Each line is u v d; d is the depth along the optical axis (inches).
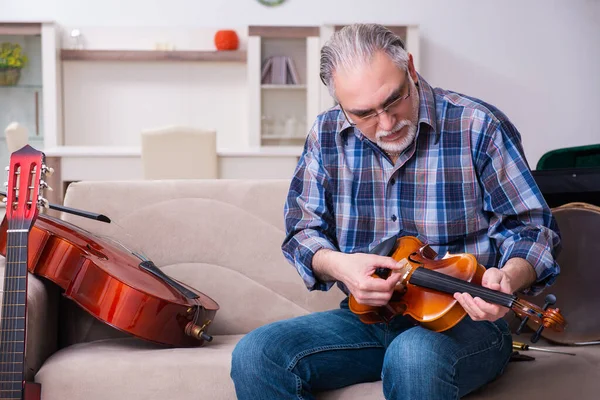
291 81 251.1
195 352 71.9
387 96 59.7
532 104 260.2
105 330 82.8
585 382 65.7
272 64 250.1
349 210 68.9
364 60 59.7
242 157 185.0
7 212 64.7
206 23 254.5
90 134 253.4
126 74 253.1
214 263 86.4
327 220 70.5
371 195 68.5
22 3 250.1
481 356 60.2
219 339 81.9
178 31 253.4
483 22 257.4
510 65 258.8
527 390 64.2
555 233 63.8
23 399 61.8
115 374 66.7
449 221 66.1
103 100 253.0
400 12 256.7
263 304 85.6
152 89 254.2
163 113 255.0
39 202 65.4
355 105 60.7
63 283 72.1
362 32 61.1
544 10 257.4
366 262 61.1
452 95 68.9
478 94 259.6
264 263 86.3
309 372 62.4
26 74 241.9
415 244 63.9
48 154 177.9
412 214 67.3
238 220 87.0
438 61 258.1
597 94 259.9
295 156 185.2
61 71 250.1
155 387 66.7
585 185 85.1
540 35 258.2
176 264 86.1
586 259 79.8
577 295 80.0
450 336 59.4
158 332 72.7
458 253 63.8
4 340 62.2
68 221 85.7
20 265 63.4
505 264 60.1
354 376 65.1
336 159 69.8
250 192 87.8
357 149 69.1
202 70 255.0
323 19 255.6
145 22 253.6
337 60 60.8
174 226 86.6
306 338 63.6
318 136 70.8
